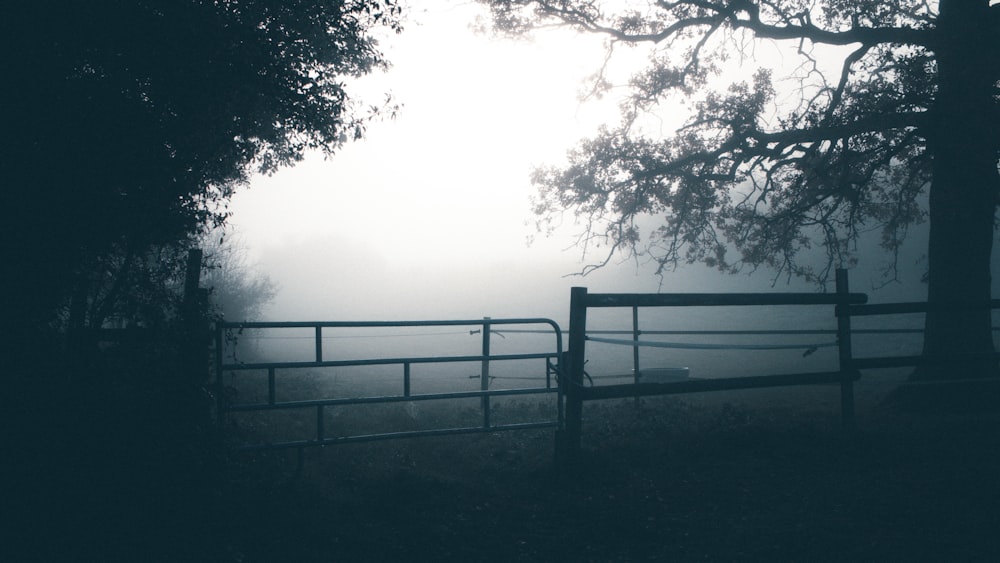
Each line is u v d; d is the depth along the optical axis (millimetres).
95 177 4672
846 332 7723
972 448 6969
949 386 10781
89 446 4570
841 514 5195
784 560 4422
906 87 11945
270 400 5988
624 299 6734
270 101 6180
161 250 5402
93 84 4801
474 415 9883
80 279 4820
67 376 4668
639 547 4875
